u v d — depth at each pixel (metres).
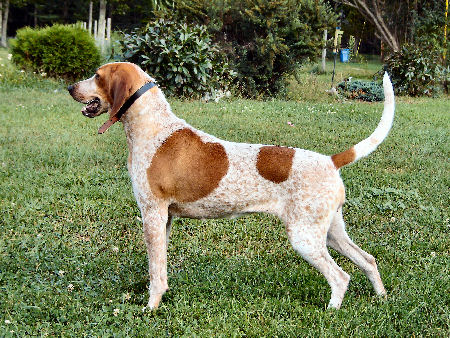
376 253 5.05
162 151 3.90
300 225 3.79
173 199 3.97
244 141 8.85
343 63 28.05
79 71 15.45
